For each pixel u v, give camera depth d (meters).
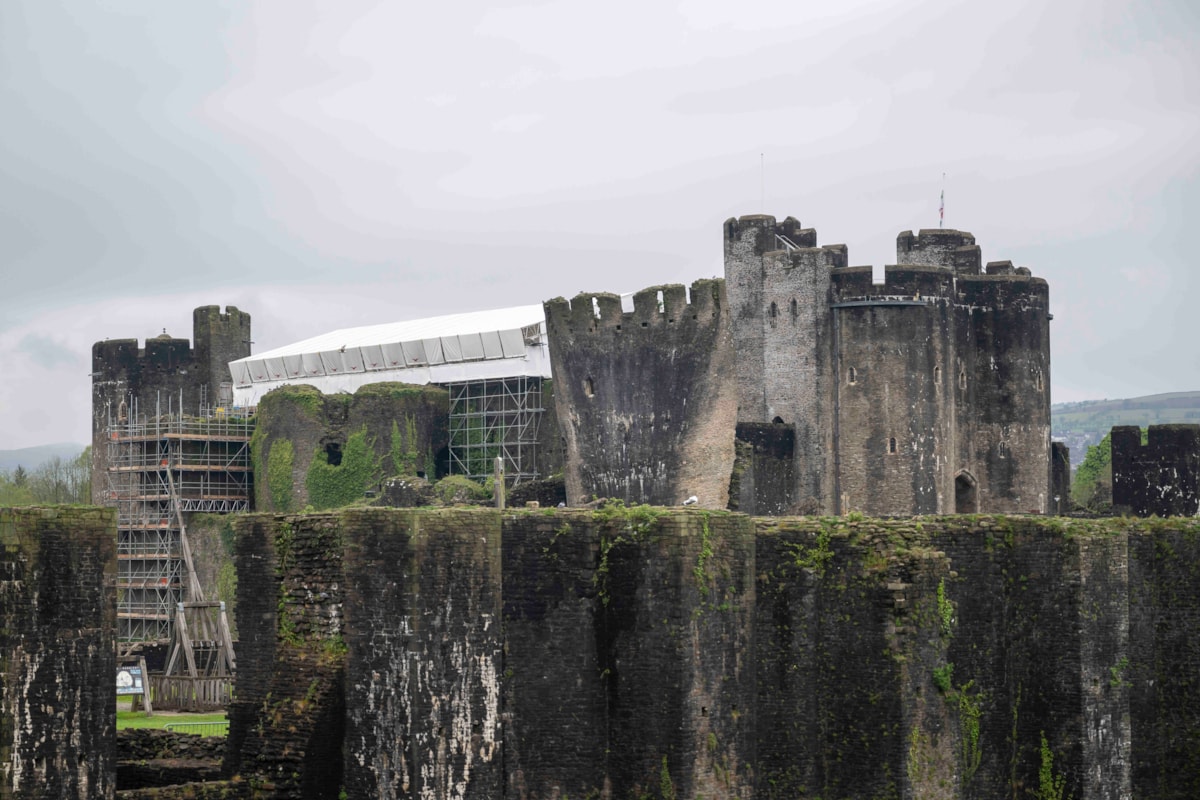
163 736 75.00
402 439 149.75
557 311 120.75
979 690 80.69
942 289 141.38
